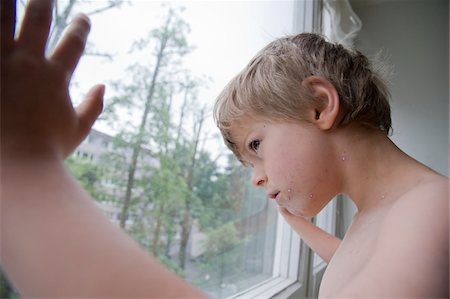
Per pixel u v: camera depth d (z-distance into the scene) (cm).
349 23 141
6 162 23
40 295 22
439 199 37
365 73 58
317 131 51
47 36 27
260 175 57
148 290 23
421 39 172
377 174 50
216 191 89
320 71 53
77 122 28
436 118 162
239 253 98
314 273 113
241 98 56
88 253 23
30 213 23
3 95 24
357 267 43
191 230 80
